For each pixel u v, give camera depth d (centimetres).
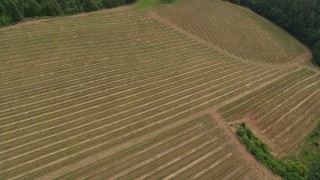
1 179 3888
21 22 7038
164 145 4784
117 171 4234
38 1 7688
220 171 4544
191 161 4600
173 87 6156
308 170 5047
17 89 5306
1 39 6347
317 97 6869
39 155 4294
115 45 7069
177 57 7194
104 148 4553
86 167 4216
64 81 5700
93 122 4972
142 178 4203
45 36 6756
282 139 5609
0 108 4906
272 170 4800
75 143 4562
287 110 6253
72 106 5206
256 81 6900
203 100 5950
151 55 7038
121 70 6319
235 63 7494
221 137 5159
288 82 7125
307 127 6031
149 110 5438
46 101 5197
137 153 4562
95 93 5575
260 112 5991
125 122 5091
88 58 6438
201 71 6850
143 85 6034
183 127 5200
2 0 6775
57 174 4062
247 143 5088
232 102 6031
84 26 7450
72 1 7994
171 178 4278
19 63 5869
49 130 4697
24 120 4788
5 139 4438
